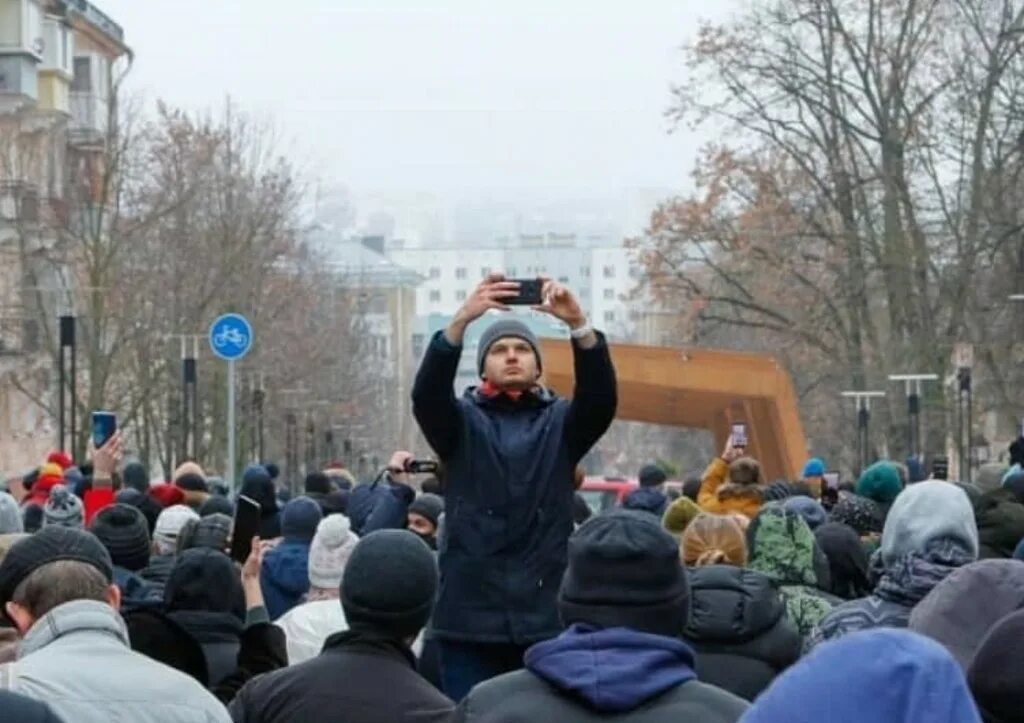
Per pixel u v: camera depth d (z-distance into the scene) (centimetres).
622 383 3456
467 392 883
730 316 6675
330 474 2405
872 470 1512
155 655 882
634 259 6406
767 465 3584
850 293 5912
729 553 1002
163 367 6538
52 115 7569
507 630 859
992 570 746
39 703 497
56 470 2020
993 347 5847
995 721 516
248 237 6956
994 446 6600
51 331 6750
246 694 724
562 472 866
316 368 8694
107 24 8425
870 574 1016
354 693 710
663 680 588
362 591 719
